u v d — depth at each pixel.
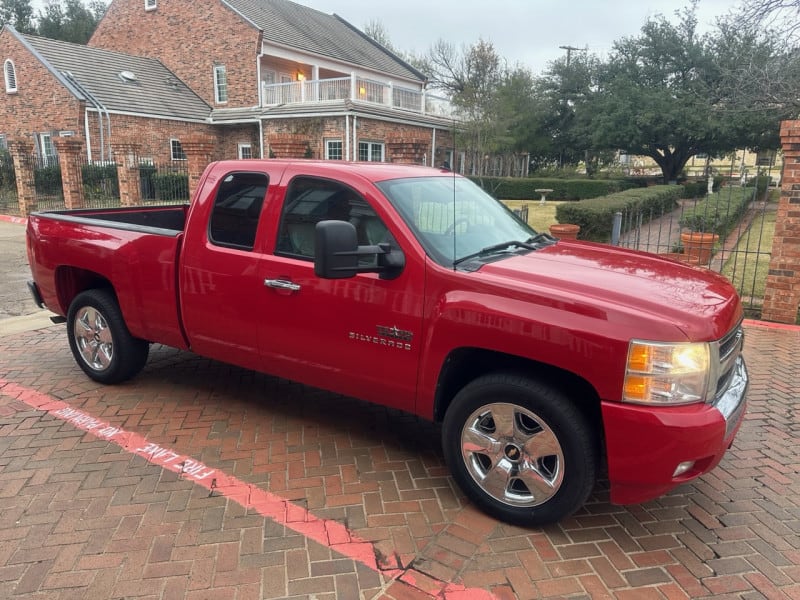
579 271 3.30
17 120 25.03
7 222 17.19
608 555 2.97
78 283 5.16
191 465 3.75
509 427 3.10
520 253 3.67
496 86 33.56
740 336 3.43
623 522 3.25
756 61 17.11
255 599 2.63
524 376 3.05
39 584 2.70
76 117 23.03
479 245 3.64
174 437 4.12
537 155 40.41
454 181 4.32
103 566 2.82
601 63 35.81
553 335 2.88
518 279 3.11
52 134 24.05
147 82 27.20
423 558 2.91
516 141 33.06
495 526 3.18
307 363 3.78
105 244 4.58
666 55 32.88
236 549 2.95
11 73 24.94
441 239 3.45
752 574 2.85
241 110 27.23
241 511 3.27
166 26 29.12
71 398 4.75
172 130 25.97
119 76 26.25
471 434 3.22
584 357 2.82
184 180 19.73
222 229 4.05
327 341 3.62
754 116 27.20
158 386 5.03
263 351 3.96
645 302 2.91
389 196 3.50
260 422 4.38
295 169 3.84
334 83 24.55
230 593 2.66
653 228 16.11
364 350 3.49
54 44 25.56
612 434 2.81
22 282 9.34
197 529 3.10
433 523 3.20
